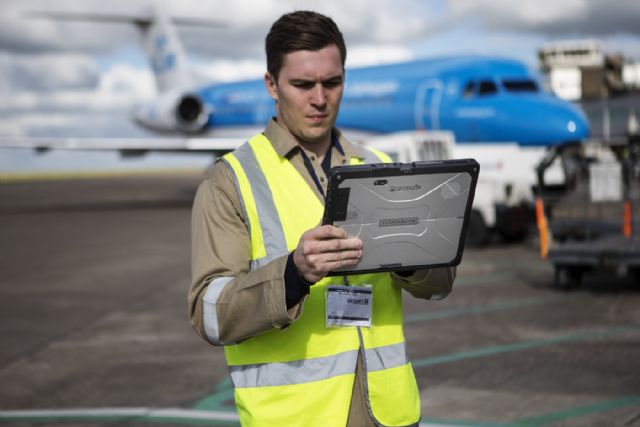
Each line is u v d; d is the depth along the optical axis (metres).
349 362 2.06
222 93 28.08
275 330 2.04
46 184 53.78
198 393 5.66
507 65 18.27
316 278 1.81
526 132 17.14
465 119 18.08
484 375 5.76
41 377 6.23
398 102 19.62
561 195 13.91
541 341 6.73
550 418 4.75
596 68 53.78
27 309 9.22
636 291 8.93
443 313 8.18
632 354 6.16
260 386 2.04
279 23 2.05
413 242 1.94
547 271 10.70
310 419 2.03
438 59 19.52
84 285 10.97
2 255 14.82
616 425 4.59
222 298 1.89
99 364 6.58
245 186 2.09
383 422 2.10
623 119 39.25
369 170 1.82
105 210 26.16
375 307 2.14
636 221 10.59
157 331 7.83
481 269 11.09
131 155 26.58
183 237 17.09
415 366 6.11
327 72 2.02
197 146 24.69
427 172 1.88
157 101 30.98
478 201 13.20
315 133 2.09
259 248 2.08
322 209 2.14
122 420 5.09
